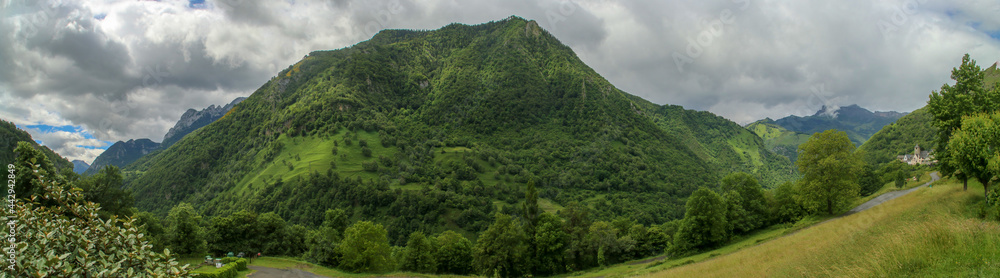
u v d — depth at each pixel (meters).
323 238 73.88
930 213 31.02
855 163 56.59
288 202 147.50
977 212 26.30
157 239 62.09
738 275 30.33
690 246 62.53
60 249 9.80
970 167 32.72
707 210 61.06
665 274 42.03
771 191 78.88
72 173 61.84
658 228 83.50
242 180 185.38
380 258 65.00
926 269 15.96
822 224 52.22
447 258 73.12
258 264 67.00
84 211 10.58
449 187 156.62
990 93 42.88
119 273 9.48
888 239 21.59
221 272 47.84
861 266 19.02
